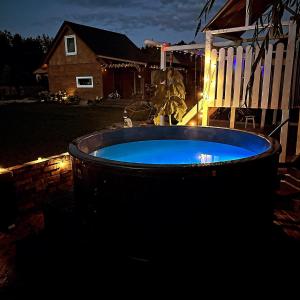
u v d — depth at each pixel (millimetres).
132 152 5238
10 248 3420
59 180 4766
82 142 3932
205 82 6570
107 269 2881
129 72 25688
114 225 2723
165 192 2443
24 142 9289
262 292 2590
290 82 5301
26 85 32656
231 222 2645
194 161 4715
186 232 2543
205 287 2664
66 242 3176
